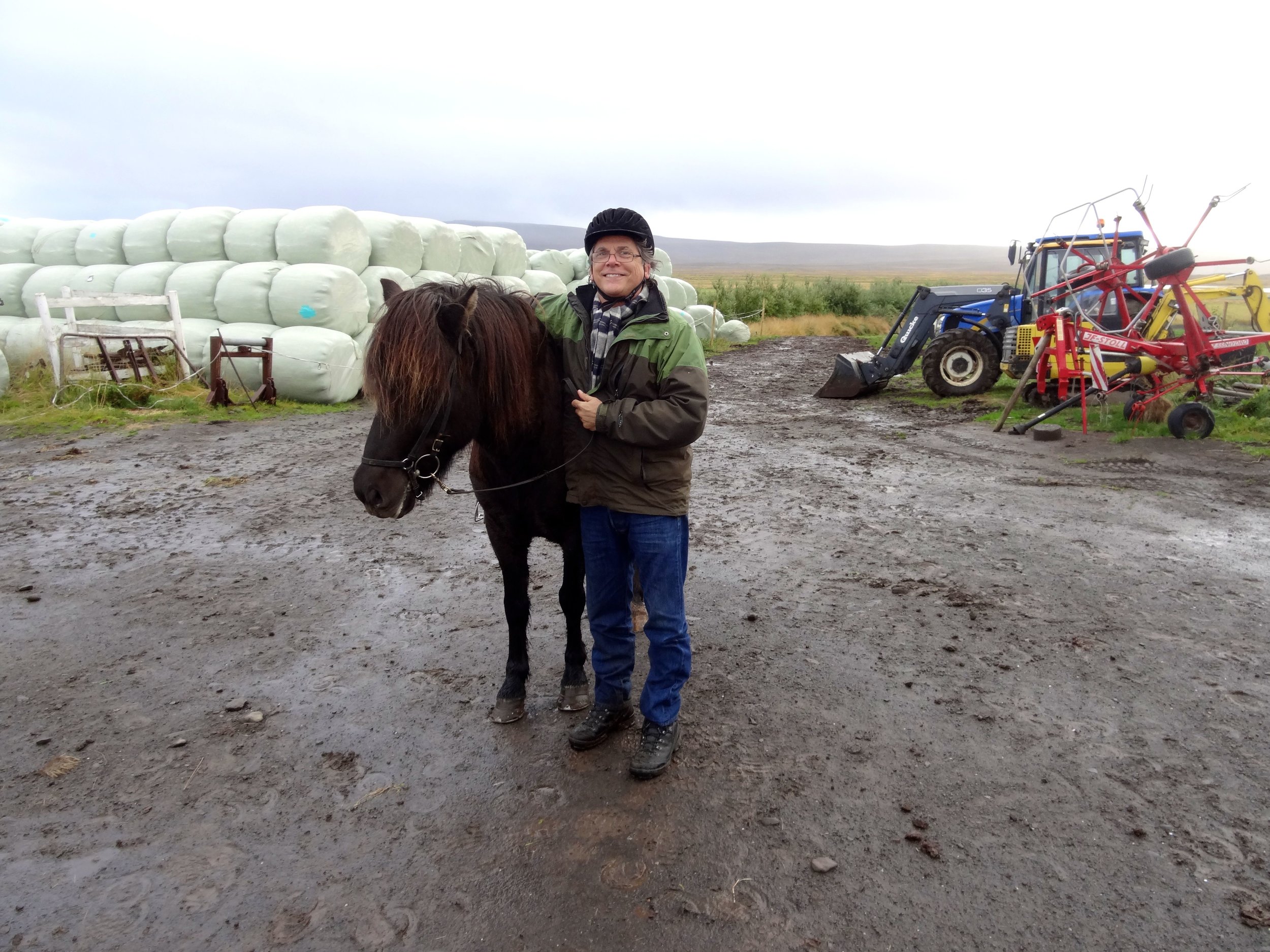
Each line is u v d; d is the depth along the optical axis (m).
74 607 4.11
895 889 2.12
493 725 2.98
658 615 2.56
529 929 2.00
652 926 2.00
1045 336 8.42
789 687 3.21
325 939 1.99
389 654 3.57
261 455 7.61
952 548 4.86
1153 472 6.70
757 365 17.17
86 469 7.04
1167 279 7.90
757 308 30.02
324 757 2.78
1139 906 2.04
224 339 10.44
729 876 2.17
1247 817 2.37
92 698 3.20
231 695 3.21
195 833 2.39
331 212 10.98
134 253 12.03
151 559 4.82
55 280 12.02
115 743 2.88
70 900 2.12
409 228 12.52
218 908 2.09
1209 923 1.98
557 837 2.35
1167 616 3.80
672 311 2.43
